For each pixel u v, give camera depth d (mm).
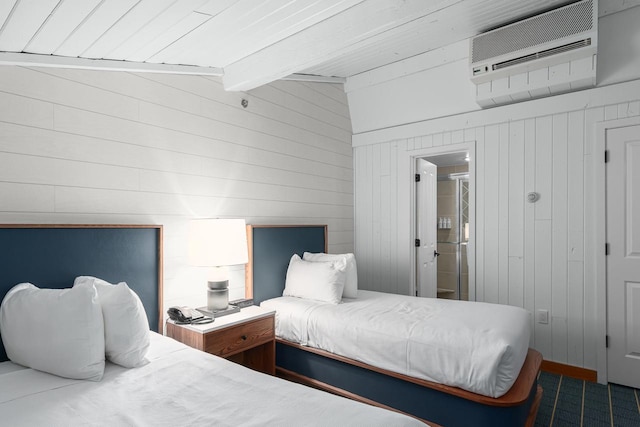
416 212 4316
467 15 3029
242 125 3234
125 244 2338
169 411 1312
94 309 1645
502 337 2053
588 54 2895
